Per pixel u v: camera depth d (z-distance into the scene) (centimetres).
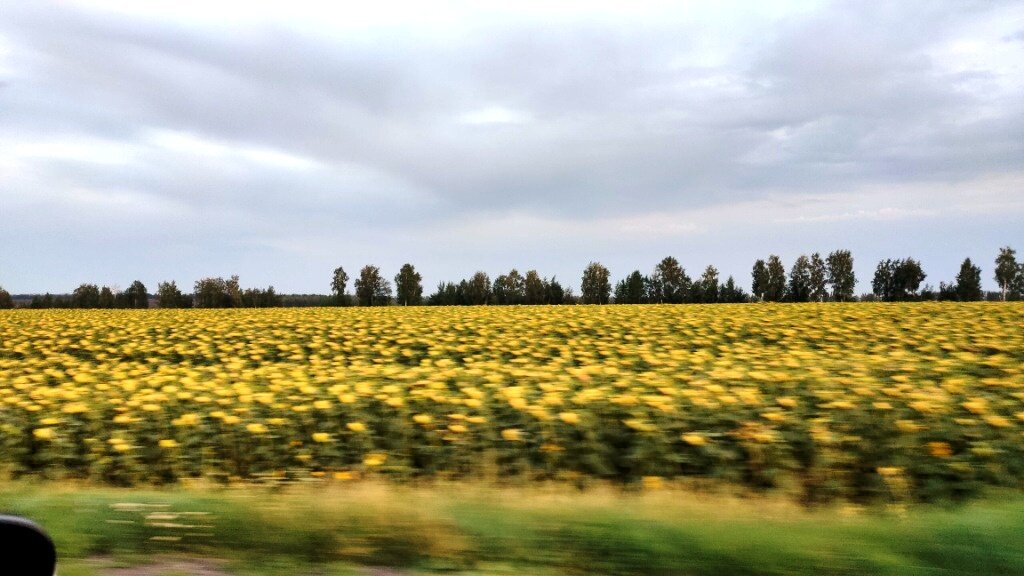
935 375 980
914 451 687
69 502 529
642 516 483
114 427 835
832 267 6819
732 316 2391
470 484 730
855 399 765
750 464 723
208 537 459
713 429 754
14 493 584
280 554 442
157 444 814
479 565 423
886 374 1008
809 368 1050
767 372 983
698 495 659
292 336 2059
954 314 2414
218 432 816
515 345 1733
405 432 799
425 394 845
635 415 768
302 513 482
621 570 413
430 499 554
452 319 2431
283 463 809
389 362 1659
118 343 2036
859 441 703
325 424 816
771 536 437
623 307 3259
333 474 786
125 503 517
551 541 441
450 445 787
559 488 724
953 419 710
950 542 420
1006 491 643
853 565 401
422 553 436
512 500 552
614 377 1033
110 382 1165
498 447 782
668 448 743
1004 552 404
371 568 425
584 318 2388
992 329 1862
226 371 1399
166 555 442
